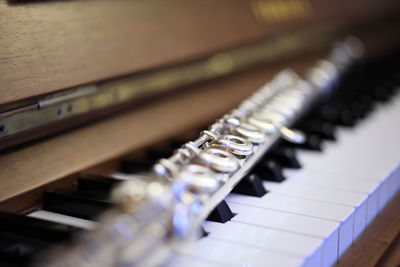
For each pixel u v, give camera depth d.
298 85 0.56
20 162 0.42
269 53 0.67
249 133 0.42
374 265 0.40
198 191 0.35
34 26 0.43
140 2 0.51
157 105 0.53
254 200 0.43
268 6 0.66
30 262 0.33
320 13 0.75
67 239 0.36
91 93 0.46
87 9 0.47
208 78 0.58
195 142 0.39
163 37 0.52
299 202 0.42
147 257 0.32
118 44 0.48
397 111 0.62
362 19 0.85
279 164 0.48
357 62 0.76
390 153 0.51
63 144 0.45
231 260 0.36
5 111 0.40
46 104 0.43
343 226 0.40
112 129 0.48
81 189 0.43
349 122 0.57
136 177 0.46
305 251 0.37
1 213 0.38
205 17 0.57
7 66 0.41
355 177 0.46
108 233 0.31
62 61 0.44
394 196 0.48
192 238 0.34
